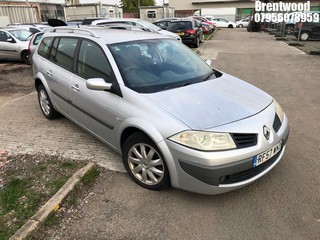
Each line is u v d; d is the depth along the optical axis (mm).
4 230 2637
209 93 3299
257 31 30672
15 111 5781
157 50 3986
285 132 3232
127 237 2617
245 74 9062
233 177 2803
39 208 2912
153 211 2912
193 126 2734
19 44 11844
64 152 4074
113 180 3400
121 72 3406
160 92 3230
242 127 2789
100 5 27531
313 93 6844
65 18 28406
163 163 2945
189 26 15797
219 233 2639
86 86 3521
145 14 36094
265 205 2963
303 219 2768
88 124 3975
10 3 28219
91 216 2852
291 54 13344
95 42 3834
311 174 3471
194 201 3033
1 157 3998
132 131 3271
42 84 5051
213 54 13484
